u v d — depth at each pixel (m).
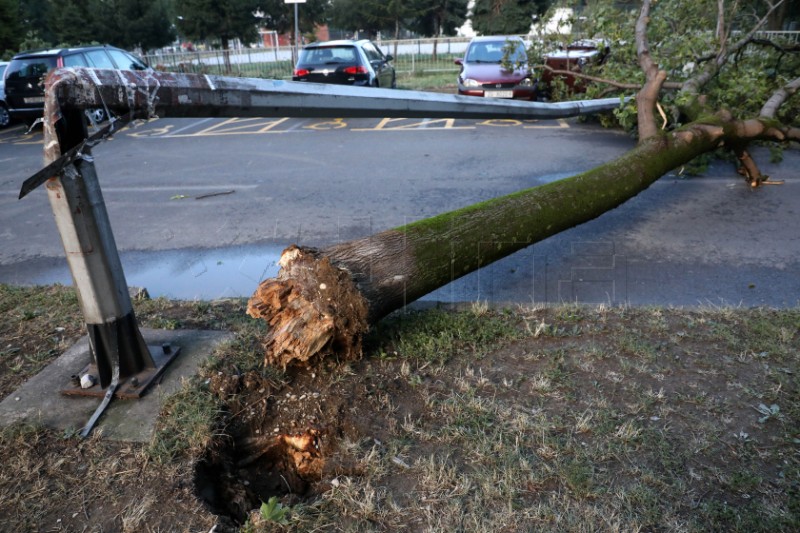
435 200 6.55
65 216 2.60
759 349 3.26
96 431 2.65
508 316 3.73
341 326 2.92
